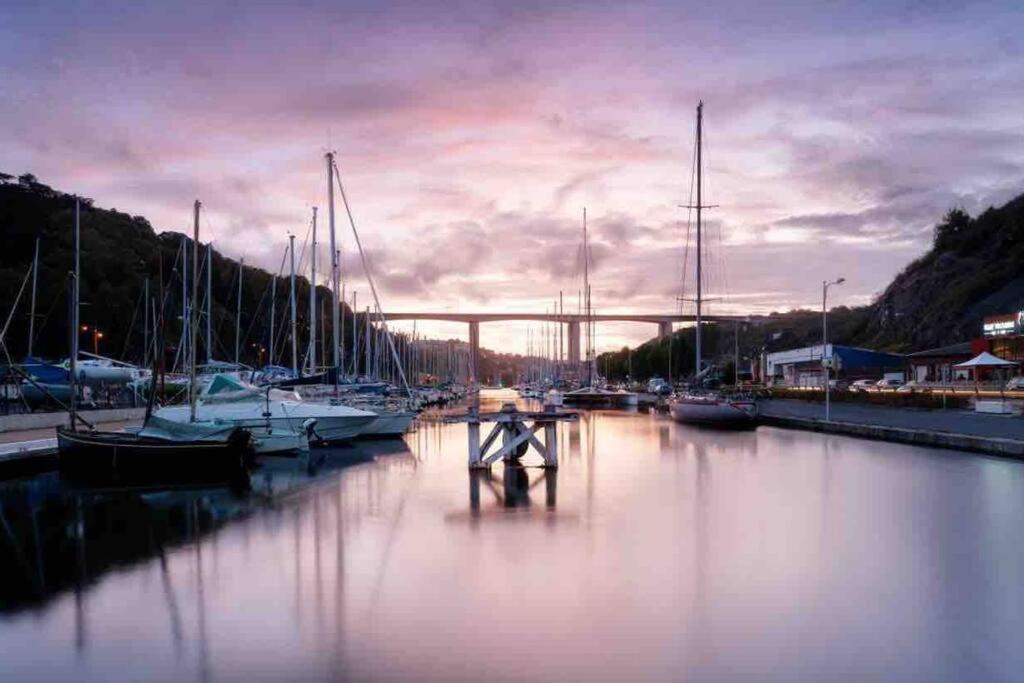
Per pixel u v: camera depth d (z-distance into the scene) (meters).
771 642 10.18
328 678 9.18
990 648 9.97
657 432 43.84
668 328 161.38
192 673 9.39
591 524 17.38
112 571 13.84
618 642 10.17
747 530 16.72
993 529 16.75
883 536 16.06
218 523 17.92
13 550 15.48
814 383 86.38
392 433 39.28
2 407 39.34
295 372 50.09
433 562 14.08
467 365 186.25
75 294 28.75
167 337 75.06
